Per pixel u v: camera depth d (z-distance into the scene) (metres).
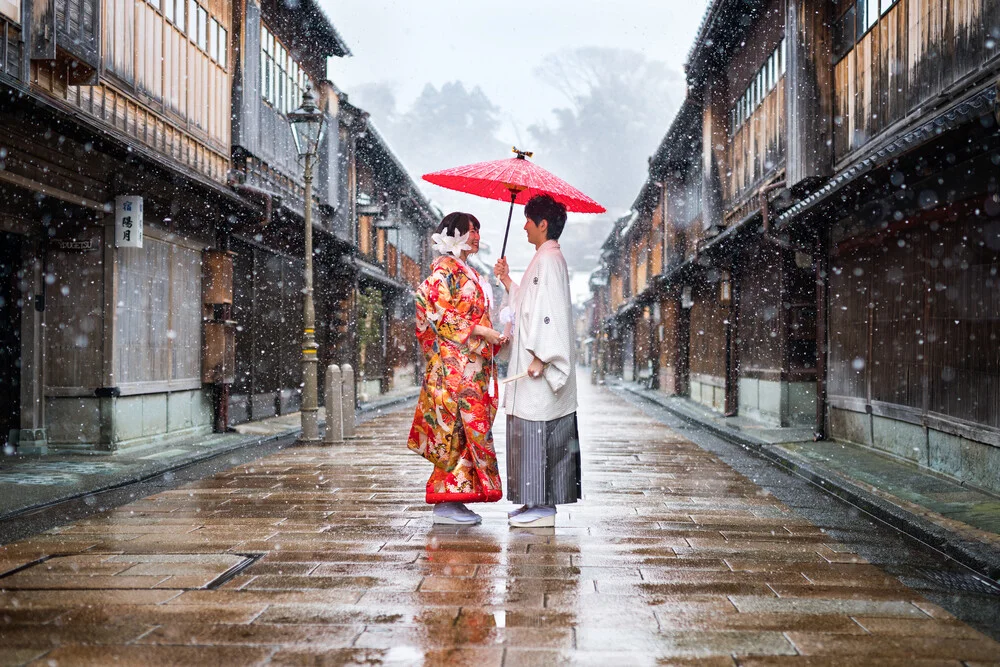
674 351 25.86
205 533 5.50
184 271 12.09
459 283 5.62
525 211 5.76
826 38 11.77
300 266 18.75
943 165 7.60
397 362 31.75
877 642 3.44
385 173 28.83
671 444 11.94
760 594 4.14
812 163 11.65
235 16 13.81
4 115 7.49
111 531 5.57
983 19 7.38
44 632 3.47
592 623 3.64
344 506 6.58
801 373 13.88
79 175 9.18
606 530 5.69
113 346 9.95
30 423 9.84
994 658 3.26
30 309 9.78
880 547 5.32
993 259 6.88
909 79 9.08
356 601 3.94
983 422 7.12
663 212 28.05
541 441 5.59
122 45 9.88
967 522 5.78
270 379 16.47
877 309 9.94
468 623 3.62
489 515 6.21
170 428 11.68
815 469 8.57
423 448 5.76
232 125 13.87
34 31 7.53
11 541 5.25
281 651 3.26
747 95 16.83
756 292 15.77
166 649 3.27
